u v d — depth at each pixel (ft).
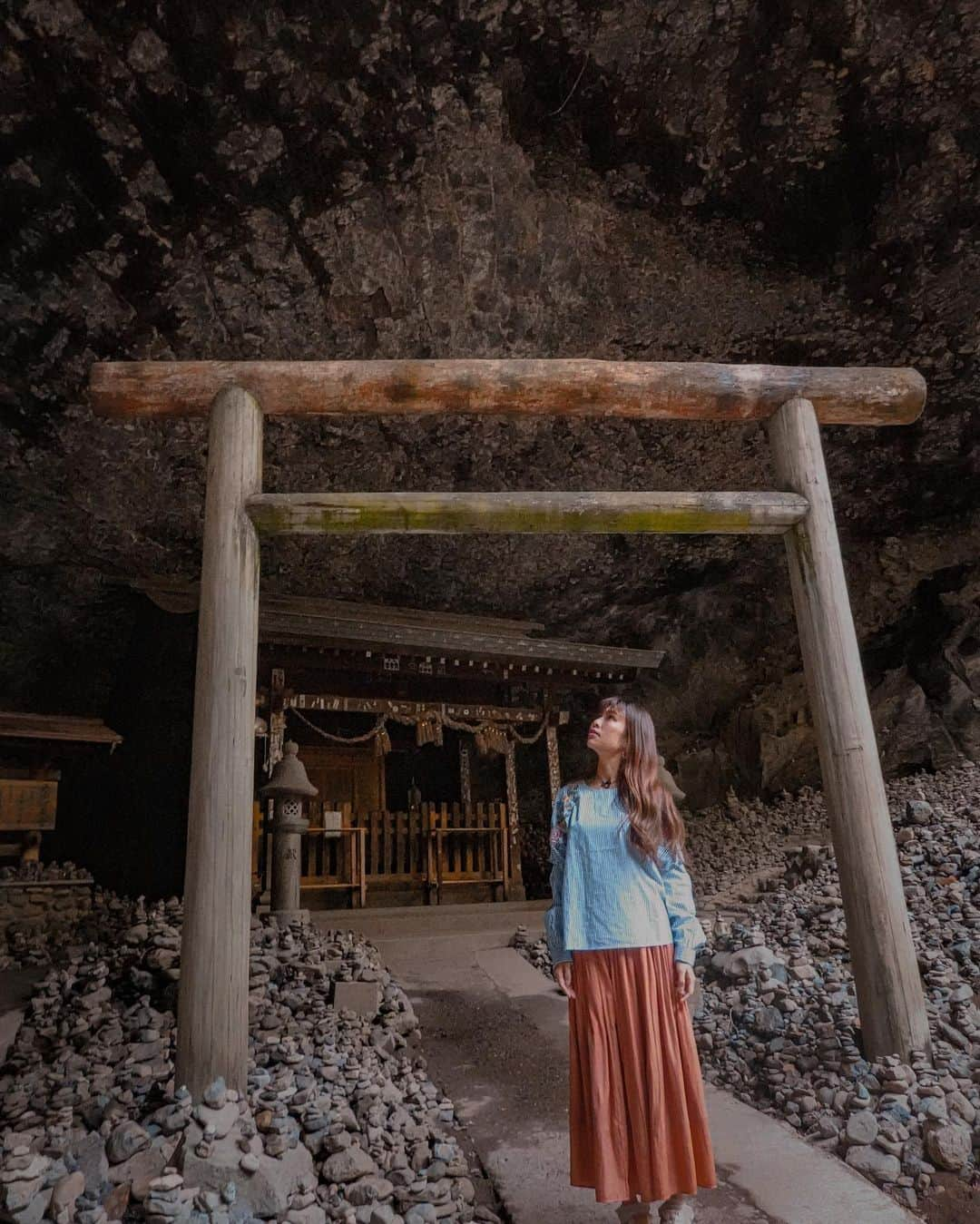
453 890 34.19
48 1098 10.88
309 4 17.46
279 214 21.27
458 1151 10.14
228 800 10.87
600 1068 7.30
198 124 19.08
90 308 22.34
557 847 8.34
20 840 26.14
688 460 32.37
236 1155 8.59
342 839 31.71
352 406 13.60
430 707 34.17
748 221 24.29
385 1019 15.24
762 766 38.52
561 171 22.67
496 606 39.29
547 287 24.48
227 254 21.94
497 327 25.20
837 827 12.41
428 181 21.27
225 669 11.47
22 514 28.37
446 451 30.12
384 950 22.93
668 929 7.84
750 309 26.66
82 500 28.22
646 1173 6.97
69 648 33.78
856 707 12.71
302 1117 9.73
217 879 10.54
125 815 32.60
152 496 28.73
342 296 23.40
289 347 24.59
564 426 30.01
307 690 33.50
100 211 20.35
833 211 24.20
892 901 11.89
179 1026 10.09
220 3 17.03
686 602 41.32
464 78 19.60
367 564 35.14
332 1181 8.88
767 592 41.06
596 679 37.24
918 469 35.17
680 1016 7.60
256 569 12.39
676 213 23.94
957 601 37.01
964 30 19.60
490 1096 12.64
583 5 18.98
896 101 21.39
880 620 39.68
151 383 13.08
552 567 37.52
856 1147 9.88
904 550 38.27
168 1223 7.74
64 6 16.53
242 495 12.51
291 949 17.35
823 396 14.48
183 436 26.68
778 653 40.98
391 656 32.94
